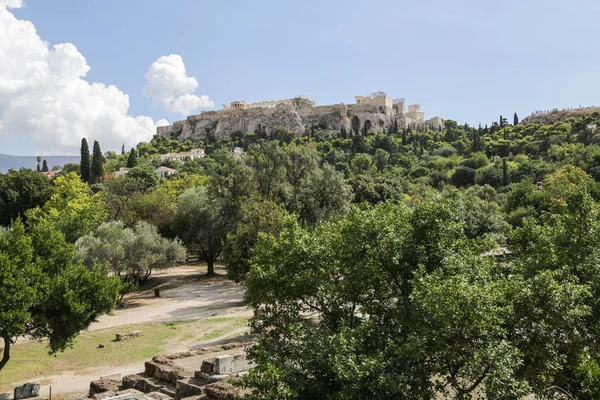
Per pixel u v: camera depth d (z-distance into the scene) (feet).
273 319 57.67
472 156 526.16
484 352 41.16
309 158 205.67
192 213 223.92
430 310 43.37
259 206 161.79
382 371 41.42
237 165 207.72
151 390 71.72
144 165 443.32
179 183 341.82
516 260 62.18
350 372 40.29
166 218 247.09
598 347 52.90
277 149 203.00
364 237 54.03
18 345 113.50
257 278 58.90
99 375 88.89
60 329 82.07
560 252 57.47
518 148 542.98
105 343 111.86
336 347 43.62
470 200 203.51
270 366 42.55
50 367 95.04
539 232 61.41
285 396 40.83
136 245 172.55
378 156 545.03
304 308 58.95
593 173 367.66
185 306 156.97
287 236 62.18
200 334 115.65
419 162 547.49
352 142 633.20
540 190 320.70
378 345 46.88
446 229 54.60
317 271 58.39
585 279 55.57
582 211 58.23
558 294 45.98
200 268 257.34
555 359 45.70
